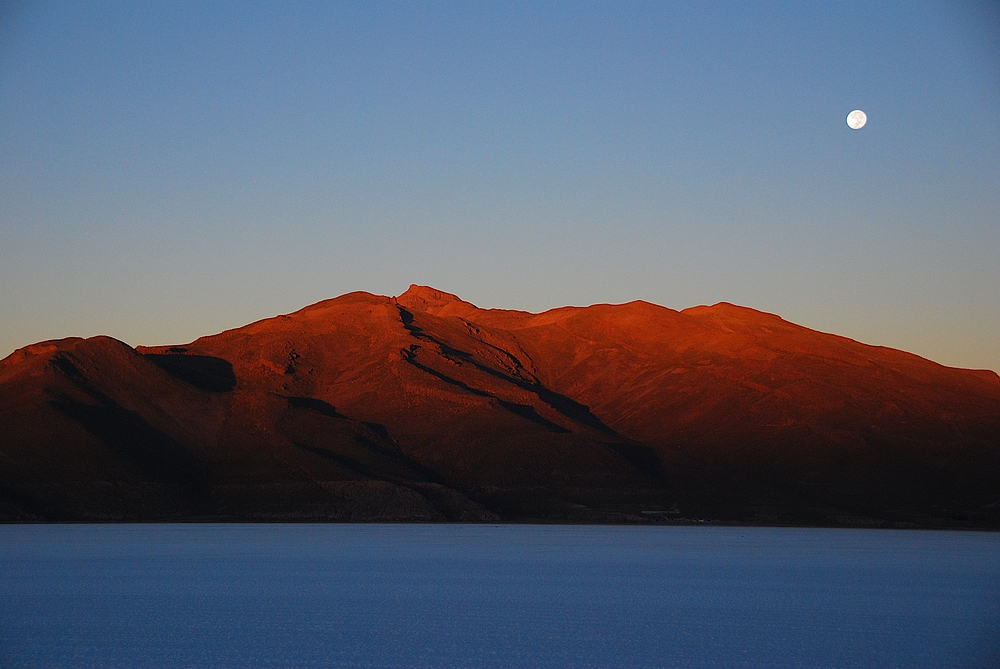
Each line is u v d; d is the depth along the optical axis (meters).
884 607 67.31
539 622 59.03
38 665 45.09
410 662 46.03
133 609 63.78
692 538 149.88
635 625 58.09
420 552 113.81
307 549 116.81
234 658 46.72
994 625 58.88
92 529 158.88
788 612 64.50
